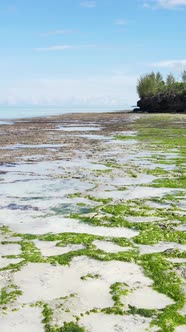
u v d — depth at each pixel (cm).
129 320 854
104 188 2084
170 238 1345
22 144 4209
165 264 1127
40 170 2608
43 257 1184
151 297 952
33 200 1862
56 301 934
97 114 12688
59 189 2075
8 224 1515
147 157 3142
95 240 1331
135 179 2302
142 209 1689
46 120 9488
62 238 1341
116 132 5516
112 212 1647
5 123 8406
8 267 1116
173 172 2505
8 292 974
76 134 5353
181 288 991
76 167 2709
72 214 1631
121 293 965
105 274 1075
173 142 4128
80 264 1139
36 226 1488
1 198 1900
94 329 821
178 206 1745
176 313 875
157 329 818
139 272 1088
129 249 1253
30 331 818
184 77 12988
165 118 8744
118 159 3056
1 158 3156
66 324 837
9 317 866
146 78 12950
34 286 1008
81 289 994
